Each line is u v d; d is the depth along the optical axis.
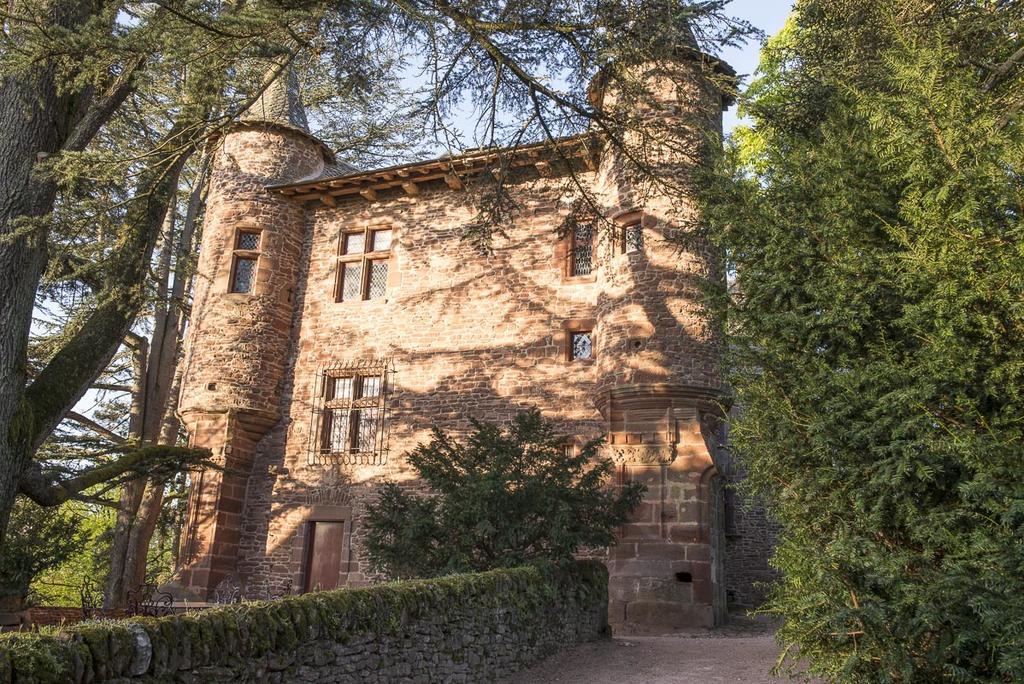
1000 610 4.22
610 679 7.90
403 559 9.64
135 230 9.21
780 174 6.86
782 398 6.05
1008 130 5.17
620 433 12.77
